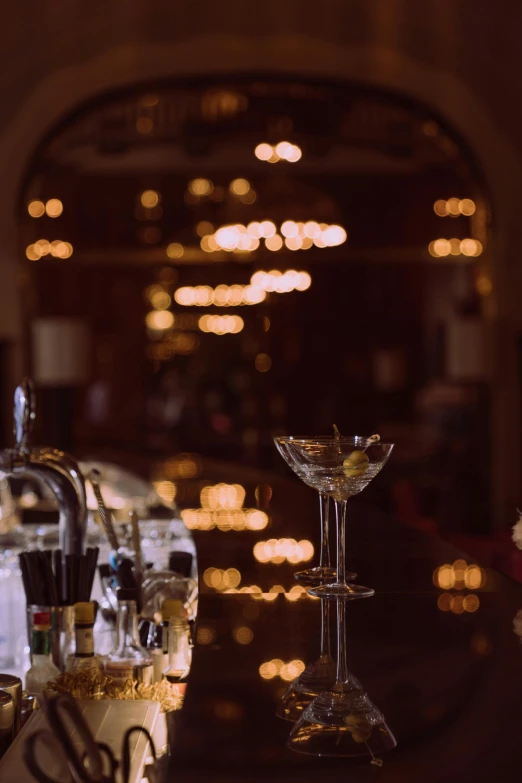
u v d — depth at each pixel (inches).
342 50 318.0
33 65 320.5
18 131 323.6
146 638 65.1
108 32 318.0
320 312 510.9
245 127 418.0
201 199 488.4
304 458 60.7
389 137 423.8
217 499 137.6
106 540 81.6
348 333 510.6
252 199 485.7
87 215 486.9
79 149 465.4
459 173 349.4
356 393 511.2
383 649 50.8
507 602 62.5
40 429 408.8
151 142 430.3
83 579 67.9
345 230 488.4
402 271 505.4
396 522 107.0
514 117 324.8
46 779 39.0
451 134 329.4
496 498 337.7
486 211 335.6
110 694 55.2
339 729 38.4
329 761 35.0
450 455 383.6
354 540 92.7
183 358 514.0
